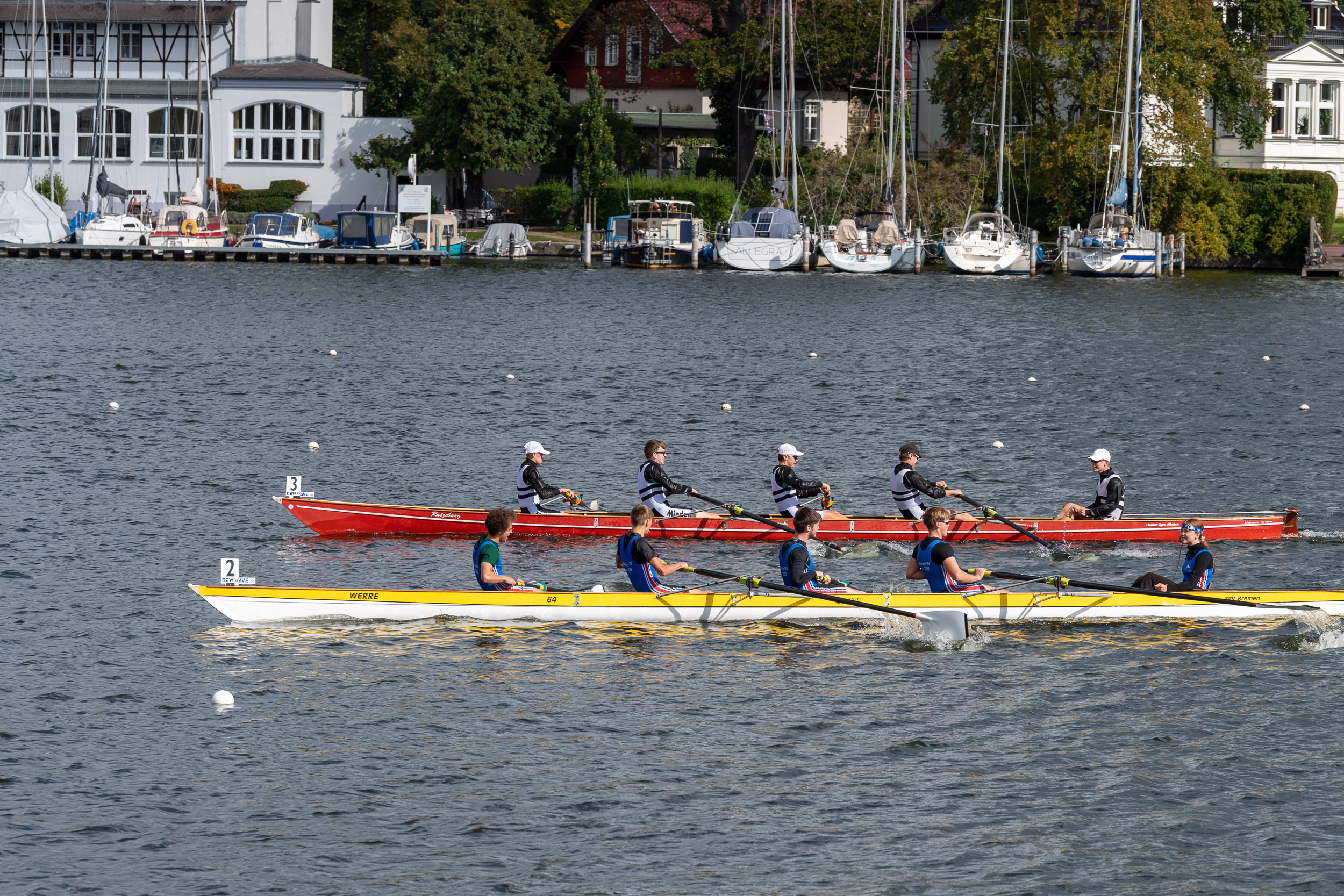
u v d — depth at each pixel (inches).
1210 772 2283.5
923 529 3745.1
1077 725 2472.9
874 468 4594.0
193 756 2305.6
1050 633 2992.1
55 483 4173.2
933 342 7578.7
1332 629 3004.4
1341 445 4940.9
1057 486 4367.6
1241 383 6259.8
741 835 2069.4
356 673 2689.5
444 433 5088.6
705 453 4817.9
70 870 1953.7
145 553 3479.3
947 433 5157.5
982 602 3026.6
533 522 3774.6
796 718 2495.1
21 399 5511.8
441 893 1908.2
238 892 1907.0
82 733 2381.9
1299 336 7869.1
